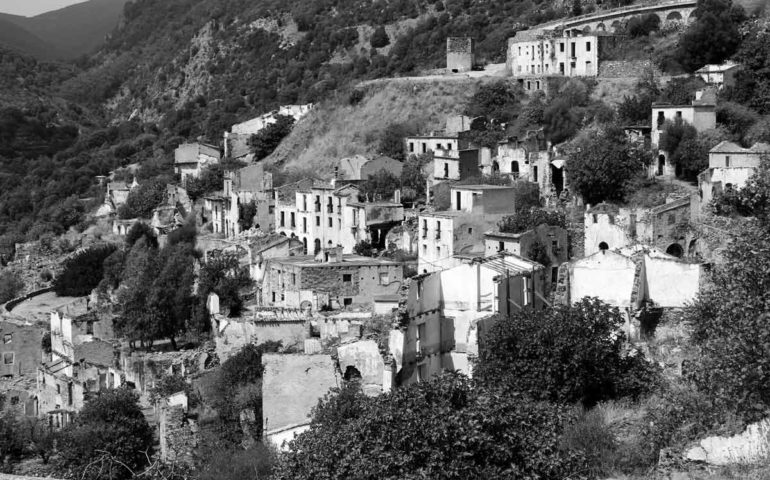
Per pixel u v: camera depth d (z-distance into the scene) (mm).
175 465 86500
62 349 147875
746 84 168375
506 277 103500
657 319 92375
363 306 129000
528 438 63719
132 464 97938
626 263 94500
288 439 86938
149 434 103125
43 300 194625
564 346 77812
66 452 98875
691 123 158250
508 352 80188
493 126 196375
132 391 113625
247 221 192375
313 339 110500
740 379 61375
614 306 89938
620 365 79438
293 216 178125
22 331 153875
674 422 65688
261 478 79125
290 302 133125
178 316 143375
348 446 64062
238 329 121625
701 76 179375
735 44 187875
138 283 163000
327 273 134500
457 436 61969
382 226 160375
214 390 104562
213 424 98500
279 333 116312
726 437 61250
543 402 73562
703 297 73312
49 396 133000
